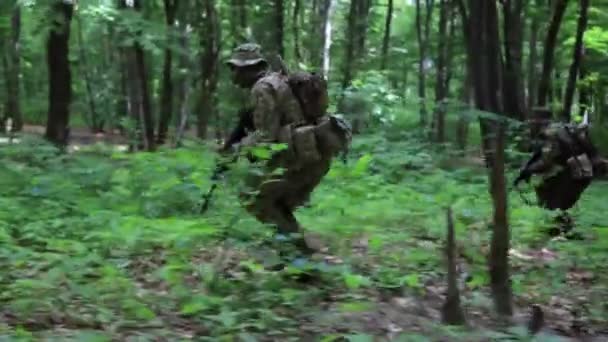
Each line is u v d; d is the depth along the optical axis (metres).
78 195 8.39
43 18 13.56
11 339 4.09
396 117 16.98
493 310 5.34
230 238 6.12
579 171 8.79
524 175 9.33
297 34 22.94
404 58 26.17
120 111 28.20
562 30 21.25
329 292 5.72
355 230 7.39
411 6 33.22
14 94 26.02
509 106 17.42
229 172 6.13
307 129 6.10
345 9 28.75
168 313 5.02
